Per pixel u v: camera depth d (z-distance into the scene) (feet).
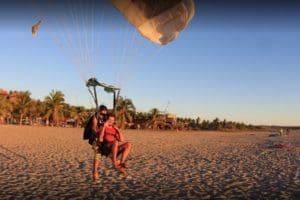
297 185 39.86
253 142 129.70
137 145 101.40
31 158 61.46
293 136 206.28
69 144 96.22
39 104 321.52
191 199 32.86
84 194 34.12
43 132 169.27
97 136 27.40
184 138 157.69
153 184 39.73
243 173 48.44
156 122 310.04
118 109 276.41
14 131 166.61
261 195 34.76
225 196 34.24
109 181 40.88
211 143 120.06
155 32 27.07
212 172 49.16
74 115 314.35
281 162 61.26
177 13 26.68
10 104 298.15
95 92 25.40
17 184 38.17
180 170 50.67
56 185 38.09
